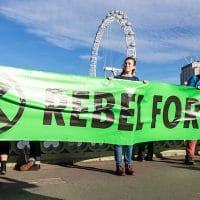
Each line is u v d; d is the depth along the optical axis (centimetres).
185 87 430
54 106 356
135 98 396
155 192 309
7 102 338
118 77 397
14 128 340
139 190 314
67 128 362
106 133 379
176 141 499
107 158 450
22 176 357
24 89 345
